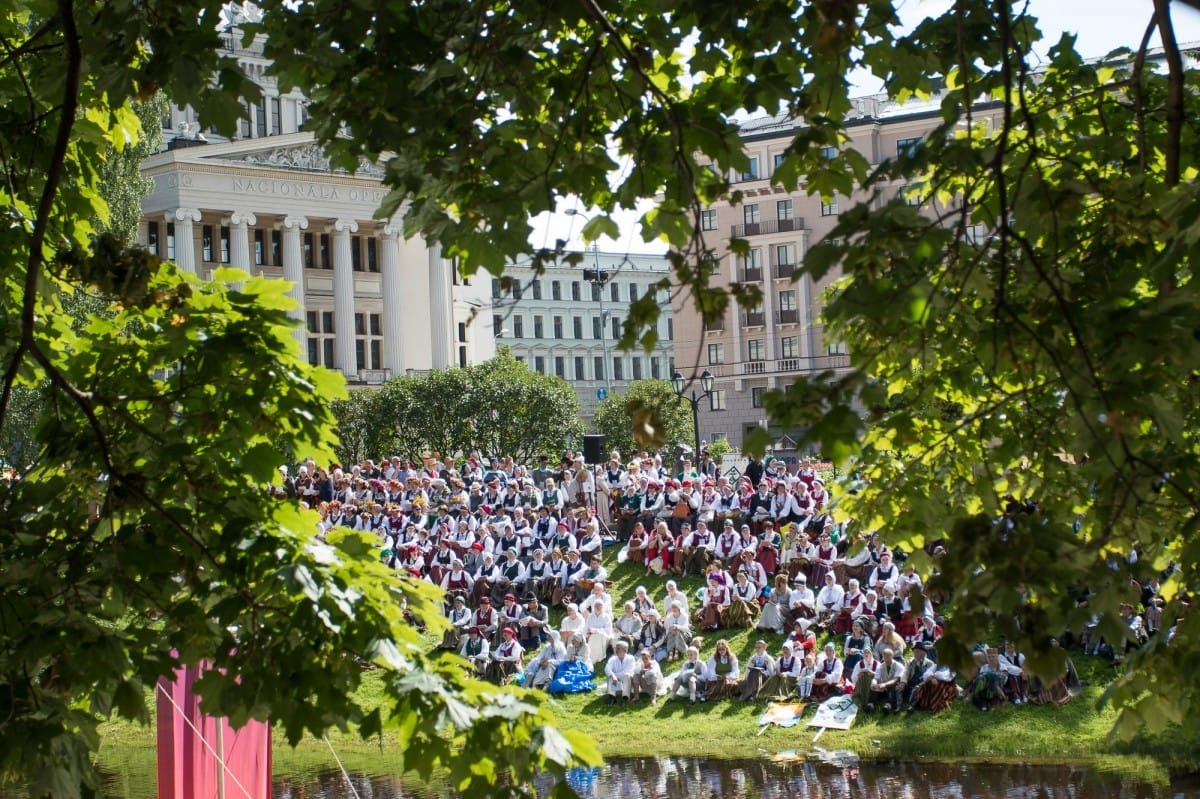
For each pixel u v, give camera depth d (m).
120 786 22.83
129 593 7.10
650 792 21.12
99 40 7.53
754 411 70.44
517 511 32.84
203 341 7.64
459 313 77.19
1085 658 24.30
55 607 6.72
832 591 27.73
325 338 71.62
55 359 8.70
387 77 7.47
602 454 42.38
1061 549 5.43
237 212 66.88
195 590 7.15
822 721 24.30
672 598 28.59
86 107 9.63
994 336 5.93
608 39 8.37
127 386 8.05
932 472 9.76
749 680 25.83
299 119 71.69
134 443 7.76
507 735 6.66
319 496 36.25
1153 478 6.07
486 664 28.08
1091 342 5.95
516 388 59.88
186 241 65.19
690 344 71.94
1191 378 7.46
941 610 27.30
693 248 6.63
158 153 65.06
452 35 7.85
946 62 8.79
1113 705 7.10
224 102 7.52
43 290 9.13
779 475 35.41
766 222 62.22
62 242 9.52
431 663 6.99
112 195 42.03
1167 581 8.07
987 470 8.95
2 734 6.21
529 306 103.56
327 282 71.94
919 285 5.61
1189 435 7.61
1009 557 5.31
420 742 6.69
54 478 7.76
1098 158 8.75
